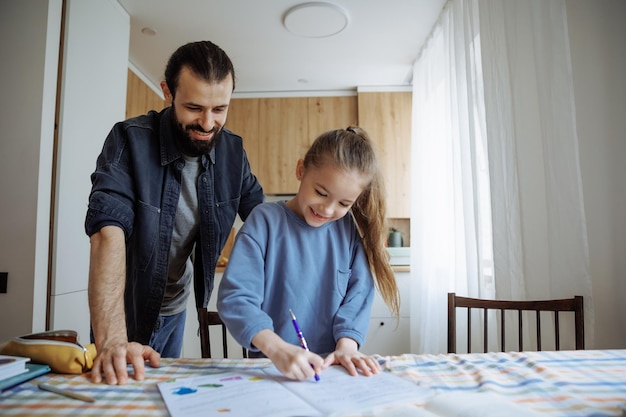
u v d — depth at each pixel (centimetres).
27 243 153
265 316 73
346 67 289
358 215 96
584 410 51
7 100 158
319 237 91
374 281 94
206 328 97
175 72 99
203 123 101
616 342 126
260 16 226
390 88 318
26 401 56
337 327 82
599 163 131
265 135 323
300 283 88
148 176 107
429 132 237
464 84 183
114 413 52
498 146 152
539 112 137
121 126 108
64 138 166
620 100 128
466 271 177
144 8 216
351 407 52
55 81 164
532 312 139
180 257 124
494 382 62
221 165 123
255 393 57
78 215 175
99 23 192
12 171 156
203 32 240
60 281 163
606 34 131
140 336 112
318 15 223
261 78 306
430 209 230
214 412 50
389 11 222
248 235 85
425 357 78
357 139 87
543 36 136
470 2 175
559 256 130
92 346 74
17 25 160
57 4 166
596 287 131
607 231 129
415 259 250
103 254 86
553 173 132
